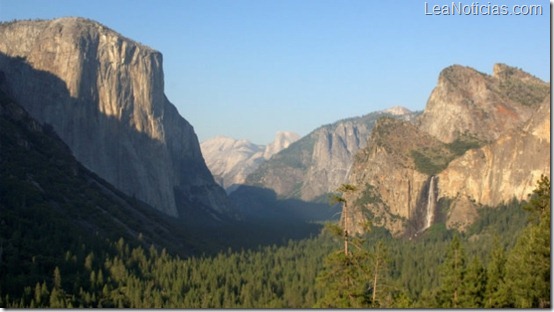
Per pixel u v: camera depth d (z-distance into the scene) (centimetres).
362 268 10438
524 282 10362
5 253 18050
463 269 11106
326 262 10425
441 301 11194
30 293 16262
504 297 10581
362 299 10306
